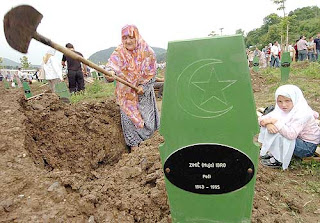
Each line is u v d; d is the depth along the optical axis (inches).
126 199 84.2
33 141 129.0
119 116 176.2
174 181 67.5
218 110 61.4
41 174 87.9
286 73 327.9
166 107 63.4
